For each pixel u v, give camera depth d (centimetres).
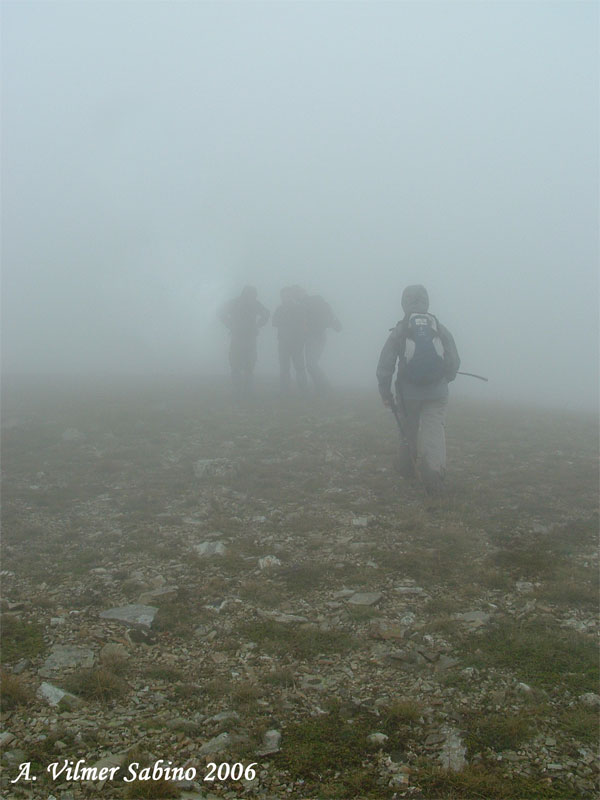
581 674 384
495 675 388
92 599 502
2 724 346
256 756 322
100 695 372
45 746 328
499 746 326
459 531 628
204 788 303
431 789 298
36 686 382
